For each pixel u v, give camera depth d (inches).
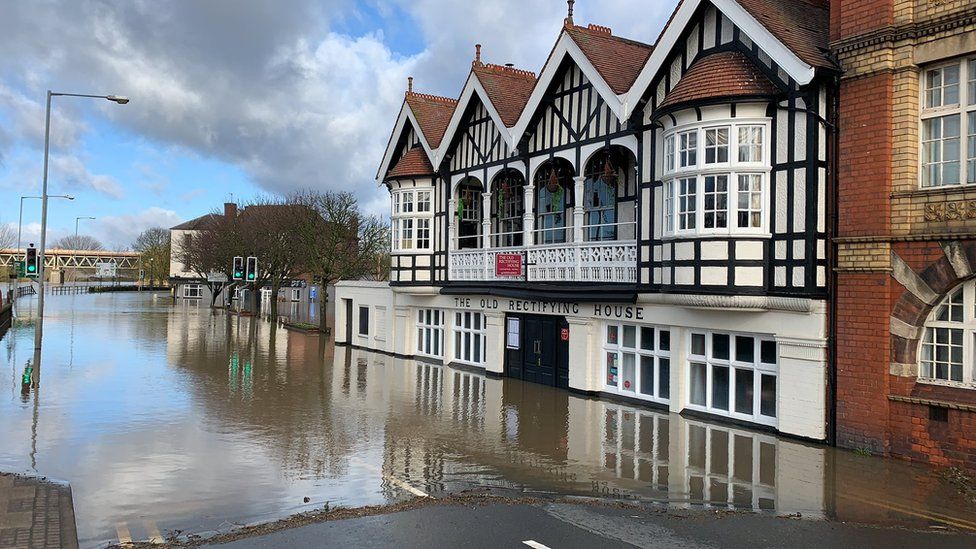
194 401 575.2
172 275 2721.5
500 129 693.9
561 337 662.5
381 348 954.7
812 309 433.4
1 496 323.6
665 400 555.2
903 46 393.1
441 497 335.9
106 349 929.5
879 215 401.1
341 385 670.5
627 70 598.5
